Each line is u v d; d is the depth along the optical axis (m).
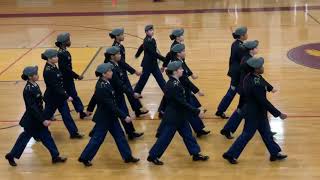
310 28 19.97
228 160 8.88
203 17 23.16
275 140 9.75
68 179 8.46
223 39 18.62
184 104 8.51
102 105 8.75
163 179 8.31
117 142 8.95
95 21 23.28
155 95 12.88
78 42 19.12
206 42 18.28
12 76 15.05
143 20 22.91
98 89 8.57
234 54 10.33
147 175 8.50
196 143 8.92
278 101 11.95
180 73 8.56
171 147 9.69
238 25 21.06
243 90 8.59
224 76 14.15
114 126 8.91
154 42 11.88
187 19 22.78
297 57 15.84
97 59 16.55
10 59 17.03
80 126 10.93
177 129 8.79
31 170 8.91
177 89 8.49
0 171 8.91
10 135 10.60
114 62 9.89
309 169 8.48
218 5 26.42
